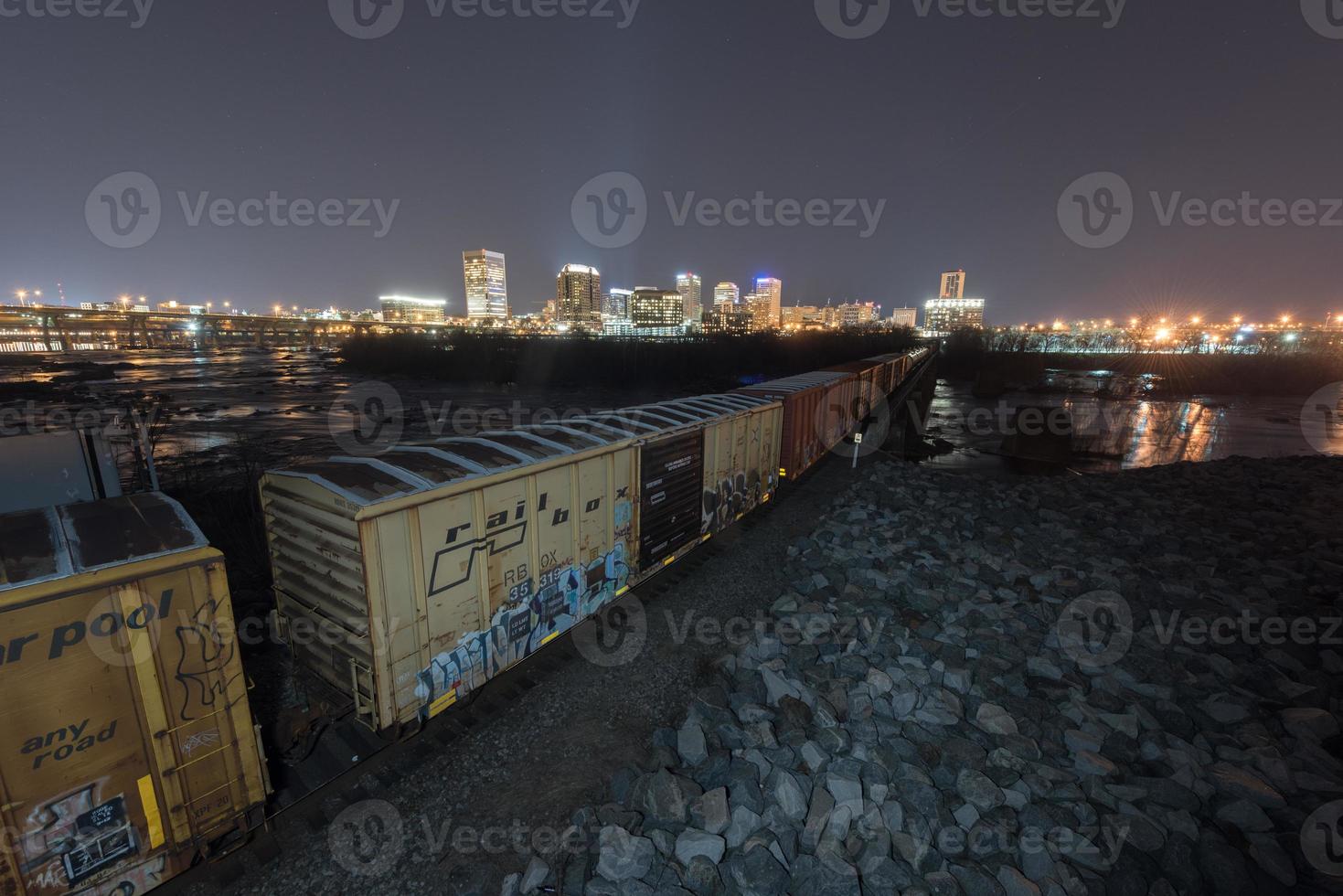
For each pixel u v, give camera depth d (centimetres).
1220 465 1980
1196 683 746
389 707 533
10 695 339
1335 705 703
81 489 567
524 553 661
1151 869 490
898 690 698
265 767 468
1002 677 740
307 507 559
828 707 655
